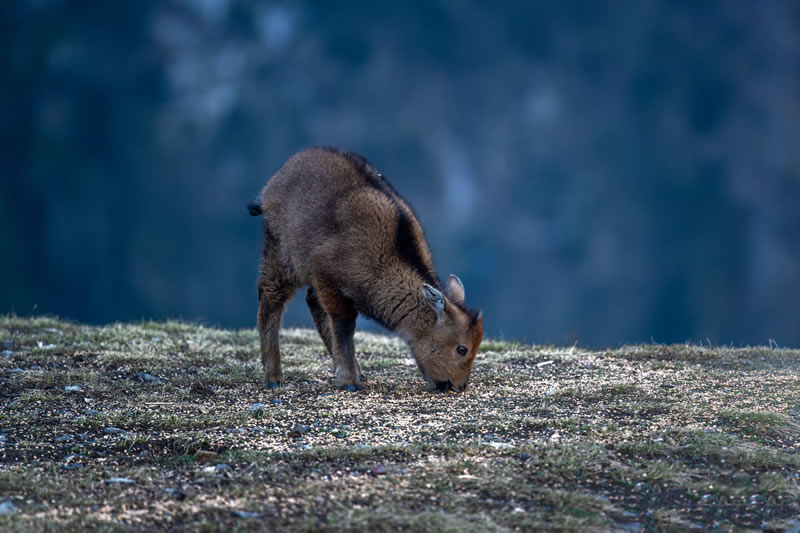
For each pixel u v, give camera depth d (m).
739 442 22.59
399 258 28.84
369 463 20.97
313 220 29.52
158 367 32.06
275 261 31.17
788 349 35.50
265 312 31.12
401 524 17.19
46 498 18.64
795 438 23.48
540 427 24.08
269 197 31.44
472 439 22.97
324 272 29.03
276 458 21.34
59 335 37.22
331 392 29.03
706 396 27.14
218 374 31.78
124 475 20.16
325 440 22.95
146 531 16.89
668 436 22.97
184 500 18.47
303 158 31.19
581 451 21.42
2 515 17.25
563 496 18.95
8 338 36.25
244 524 17.09
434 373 28.75
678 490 19.78
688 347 35.22
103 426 24.30
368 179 29.94
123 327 40.25
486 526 17.34
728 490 19.69
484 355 35.31
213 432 23.70
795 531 17.92
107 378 30.27
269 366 30.62
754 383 28.84
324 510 17.98
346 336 29.94
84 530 16.80
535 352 35.19
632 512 18.73
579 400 26.97
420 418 25.00
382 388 29.41
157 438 23.06
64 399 27.23
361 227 28.83
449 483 19.50
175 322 42.75
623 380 29.50
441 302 27.58
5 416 25.03
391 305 28.70
